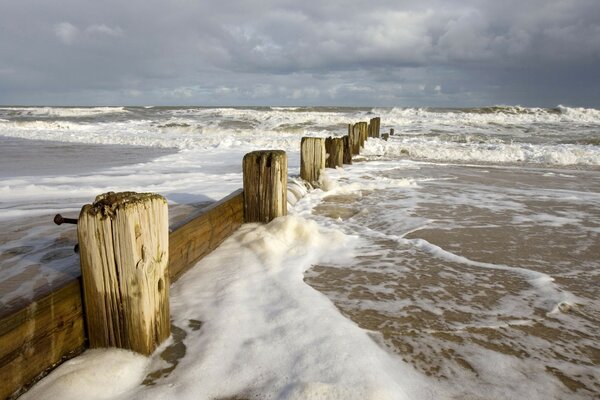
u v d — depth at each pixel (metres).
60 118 32.88
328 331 2.32
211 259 3.46
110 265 1.93
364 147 14.12
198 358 2.07
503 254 3.82
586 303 2.81
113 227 1.88
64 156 11.57
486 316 2.60
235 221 4.16
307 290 2.91
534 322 2.54
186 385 1.87
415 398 1.81
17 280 2.56
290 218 4.11
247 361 2.05
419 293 2.94
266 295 2.83
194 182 7.12
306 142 7.16
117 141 16.53
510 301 2.82
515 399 1.83
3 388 1.56
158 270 2.09
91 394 1.75
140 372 1.94
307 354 2.09
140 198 1.97
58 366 1.85
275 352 2.12
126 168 9.09
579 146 14.16
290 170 8.84
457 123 25.02
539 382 1.95
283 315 2.52
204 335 2.30
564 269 3.45
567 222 4.99
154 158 11.23
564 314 2.65
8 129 22.14
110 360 1.92
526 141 17.61
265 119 27.50
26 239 3.60
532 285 3.10
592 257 3.75
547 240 4.25
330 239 4.08
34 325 1.70
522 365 2.09
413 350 2.20
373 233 4.51
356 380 1.86
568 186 7.77
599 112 28.52
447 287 3.05
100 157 11.39
